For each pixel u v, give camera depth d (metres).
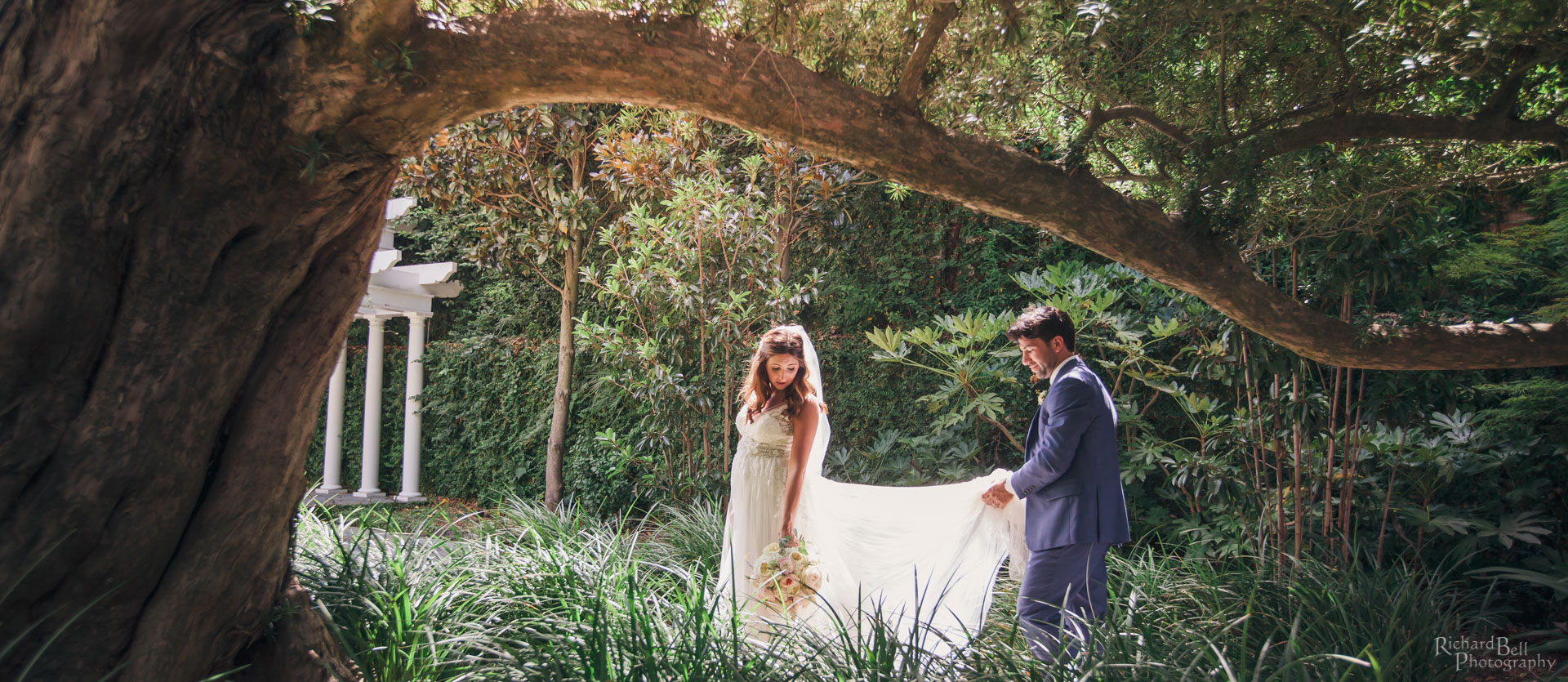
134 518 2.10
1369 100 2.96
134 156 1.91
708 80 2.07
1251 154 2.60
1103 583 3.21
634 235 6.38
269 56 1.85
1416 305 4.07
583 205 6.68
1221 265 2.68
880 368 6.50
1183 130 3.14
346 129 1.95
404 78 1.89
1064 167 2.51
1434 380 3.94
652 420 6.39
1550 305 4.40
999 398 5.23
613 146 6.38
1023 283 5.31
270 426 2.29
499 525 4.85
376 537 3.44
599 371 7.55
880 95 2.46
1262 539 4.29
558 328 8.16
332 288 2.33
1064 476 3.20
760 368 3.91
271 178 1.99
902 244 6.61
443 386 8.78
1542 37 2.20
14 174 1.91
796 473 3.71
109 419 2.02
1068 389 3.22
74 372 2.00
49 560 2.03
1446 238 3.89
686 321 6.23
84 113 1.88
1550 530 4.30
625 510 7.18
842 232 6.63
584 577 3.53
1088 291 4.85
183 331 2.06
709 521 5.04
